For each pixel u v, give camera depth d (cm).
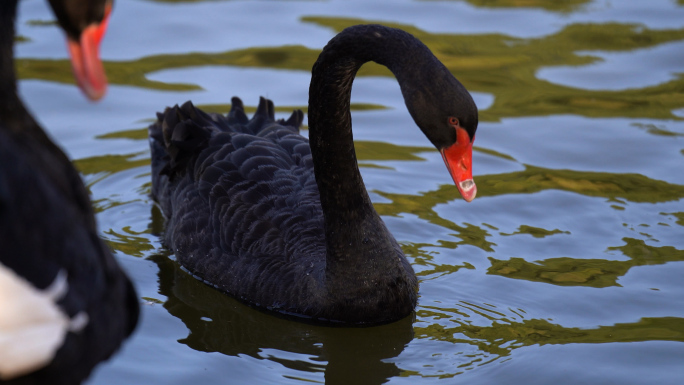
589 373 733
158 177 1056
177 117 1027
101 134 1198
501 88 1321
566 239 958
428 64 739
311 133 830
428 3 1622
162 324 827
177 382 724
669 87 1319
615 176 1087
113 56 1402
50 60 1364
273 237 886
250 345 796
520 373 736
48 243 433
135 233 1010
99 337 466
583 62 1401
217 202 927
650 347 769
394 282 832
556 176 1091
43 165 465
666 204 1016
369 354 784
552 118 1235
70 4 457
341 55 789
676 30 1504
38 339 418
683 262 902
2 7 461
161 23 1518
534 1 1633
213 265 905
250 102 1273
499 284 880
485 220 1006
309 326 836
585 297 851
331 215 827
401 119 1259
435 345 789
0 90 461
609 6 1617
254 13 1573
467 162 743
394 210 1034
